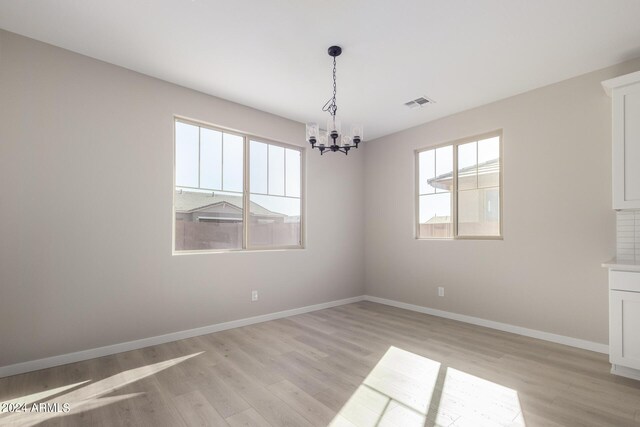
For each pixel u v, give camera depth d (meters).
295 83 3.44
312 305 4.68
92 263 2.93
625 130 2.65
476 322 3.98
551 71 3.16
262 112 4.18
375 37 2.62
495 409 2.09
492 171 3.95
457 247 4.20
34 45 2.71
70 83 2.86
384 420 1.97
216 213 3.83
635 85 2.61
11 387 2.38
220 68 3.14
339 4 2.23
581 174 3.21
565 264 3.30
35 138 2.70
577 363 2.80
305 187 4.70
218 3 2.23
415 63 3.02
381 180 5.22
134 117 3.20
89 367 2.72
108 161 3.04
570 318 3.25
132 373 2.61
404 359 2.90
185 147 3.62
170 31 2.57
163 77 3.33
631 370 2.52
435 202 4.55
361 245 5.43
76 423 1.96
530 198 3.55
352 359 2.90
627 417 2.00
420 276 4.62
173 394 2.28
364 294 5.45
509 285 3.71
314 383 2.44
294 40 2.67
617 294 2.53
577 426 1.91
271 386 2.39
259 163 4.23
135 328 3.15
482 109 3.98
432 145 4.56
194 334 3.52
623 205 2.65
